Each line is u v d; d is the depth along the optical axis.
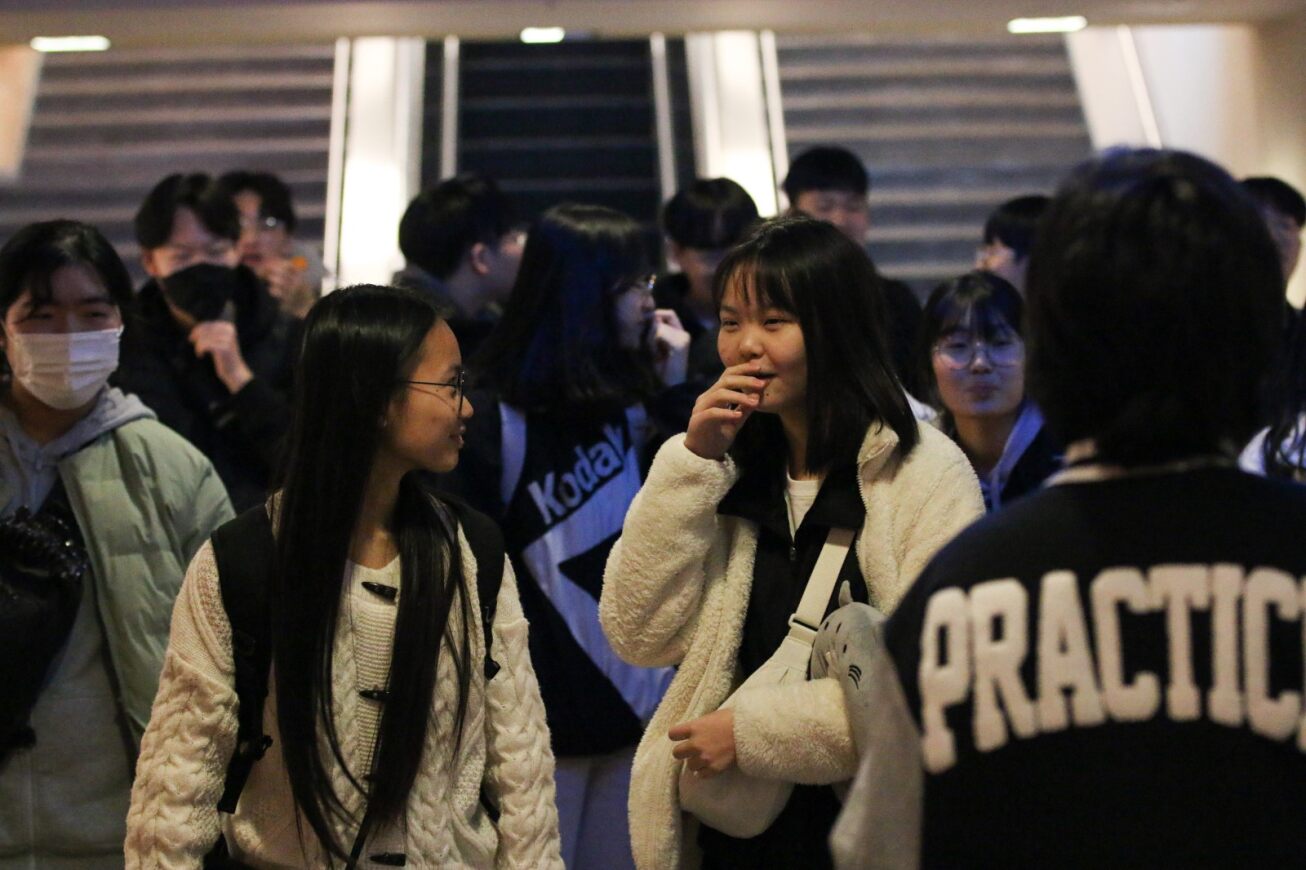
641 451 6.25
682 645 4.31
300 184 16.33
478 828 4.15
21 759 5.03
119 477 5.31
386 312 4.00
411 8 12.23
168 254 7.65
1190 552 2.48
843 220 9.12
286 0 11.94
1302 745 2.38
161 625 5.24
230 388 7.09
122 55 17.92
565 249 6.02
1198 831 2.38
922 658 2.56
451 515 4.23
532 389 6.03
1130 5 12.79
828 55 18.31
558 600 5.97
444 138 16.78
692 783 4.04
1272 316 2.53
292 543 3.93
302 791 3.86
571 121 18.02
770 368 4.18
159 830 3.84
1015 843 2.46
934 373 6.20
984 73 18.19
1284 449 4.83
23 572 4.98
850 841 2.70
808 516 4.19
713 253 7.97
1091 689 2.46
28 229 5.16
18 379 5.15
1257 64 13.89
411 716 3.94
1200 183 2.52
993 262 8.59
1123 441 2.54
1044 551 2.54
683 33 13.27
